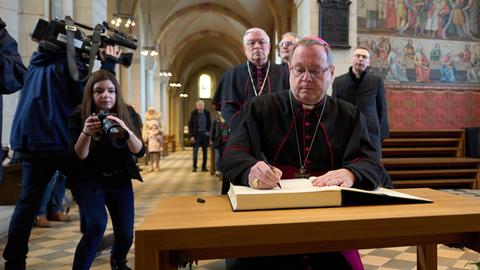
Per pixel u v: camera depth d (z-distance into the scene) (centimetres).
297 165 198
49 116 299
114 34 359
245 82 362
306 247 129
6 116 579
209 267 347
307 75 184
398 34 1138
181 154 2273
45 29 320
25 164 296
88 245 251
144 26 1897
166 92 2683
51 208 525
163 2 1925
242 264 181
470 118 1180
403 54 1141
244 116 204
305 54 184
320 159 195
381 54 1131
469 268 342
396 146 913
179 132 3500
